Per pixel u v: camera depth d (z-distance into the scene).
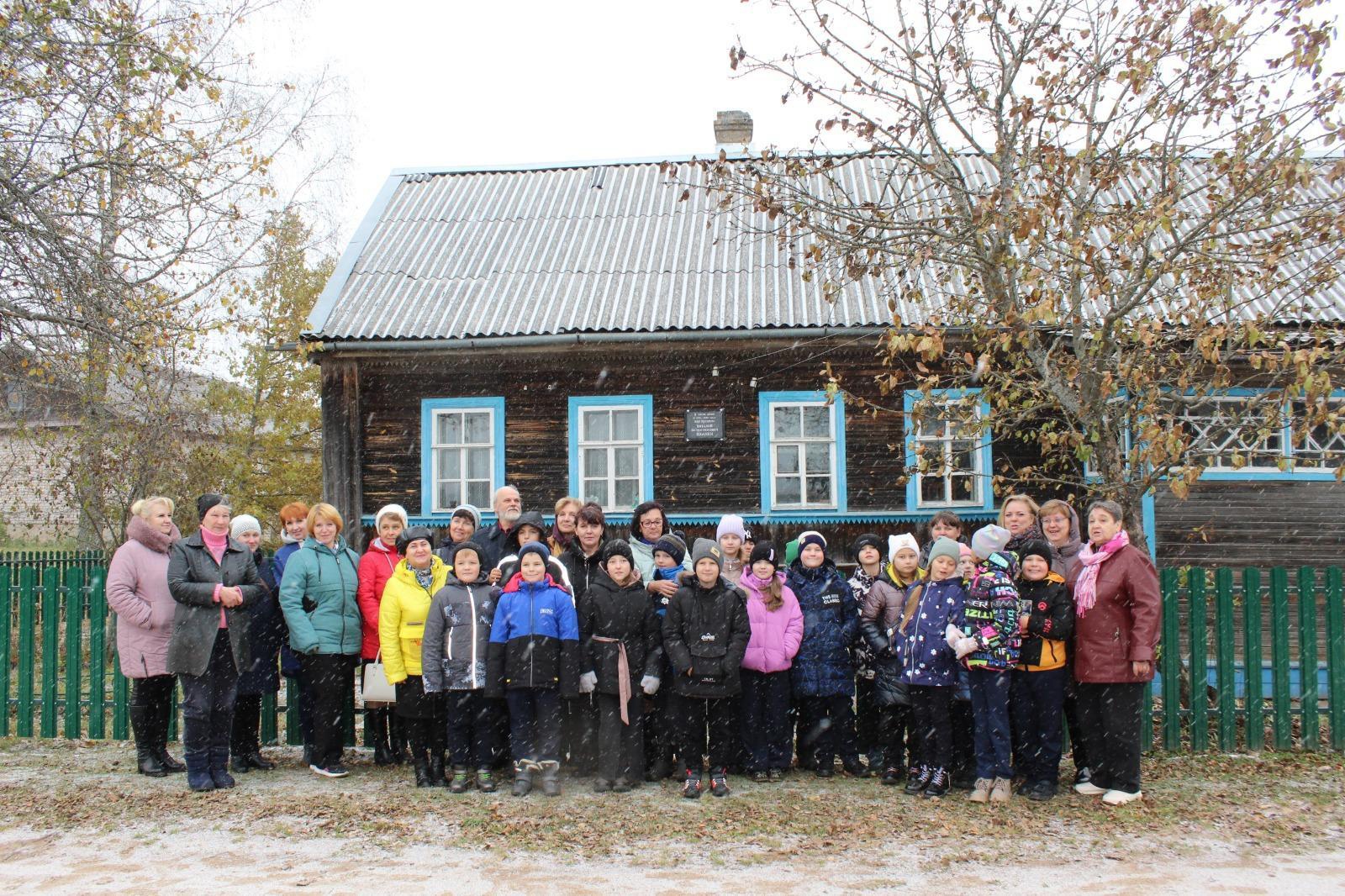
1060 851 5.92
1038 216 7.76
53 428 15.25
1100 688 7.02
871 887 5.36
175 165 12.27
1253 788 7.26
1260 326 8.29
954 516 7.80
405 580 7.38
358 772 7.80
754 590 7.52
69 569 8.95
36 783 7.42
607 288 13.21
